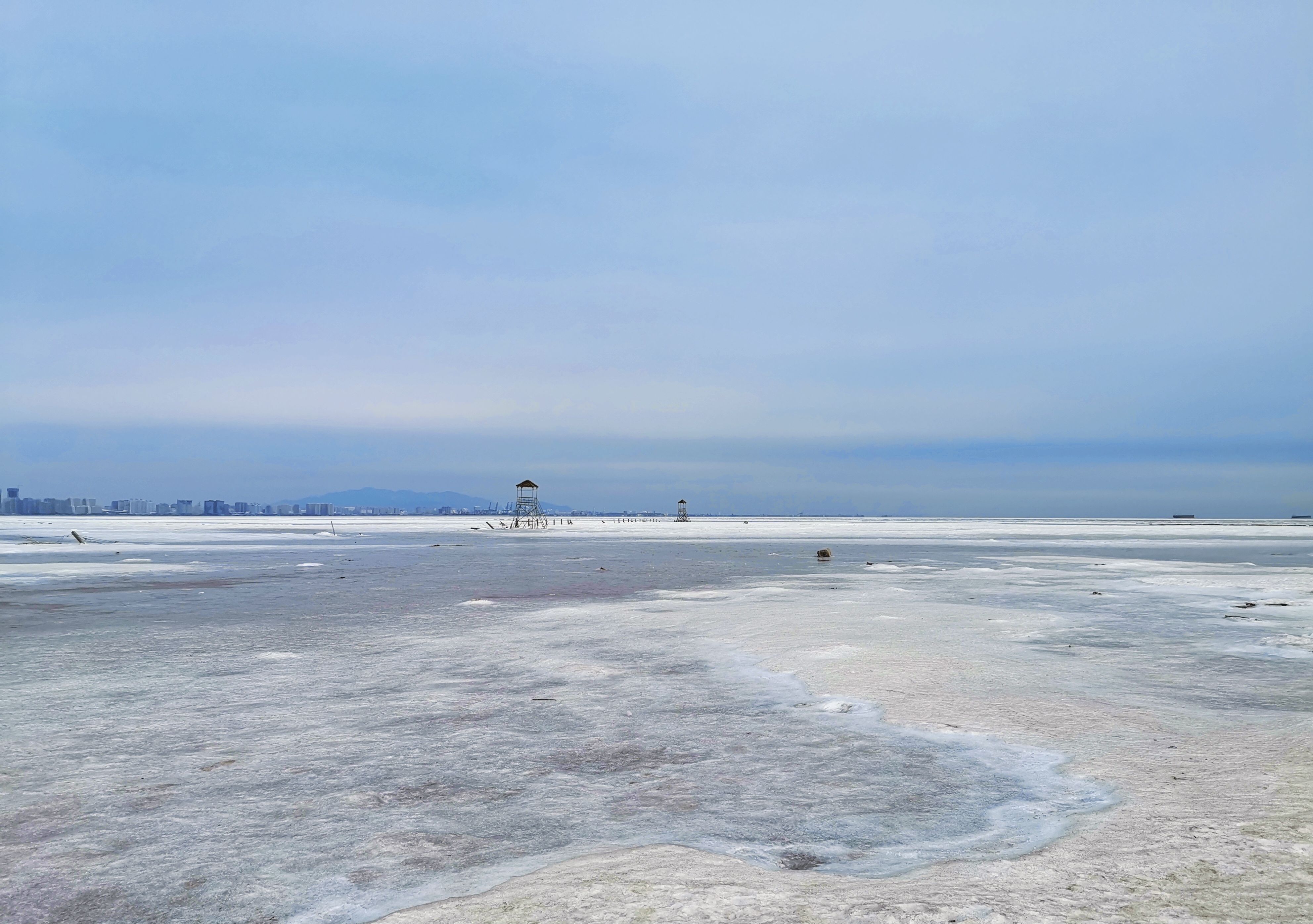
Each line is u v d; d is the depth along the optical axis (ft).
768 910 14.38
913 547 195.93
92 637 52.65
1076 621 56.39
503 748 26.50
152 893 16.11
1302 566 120.67
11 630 55.93
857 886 15.51
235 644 49.44
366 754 25.89
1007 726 28.09
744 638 49.37
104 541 222.48
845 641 46.26
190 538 245.65
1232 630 52.54
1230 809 19.12
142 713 31.86
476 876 16.61
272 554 159.12
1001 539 257.14
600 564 129.90
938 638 47.67
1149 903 14.23
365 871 16.99
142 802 21.58
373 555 156.97
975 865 16.53
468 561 136.26
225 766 24.76
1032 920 13.69
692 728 28.89
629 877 16.11
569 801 21.38
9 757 25.79
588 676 38.52
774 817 19.95
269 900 15.70
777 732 28.25
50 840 18.94
